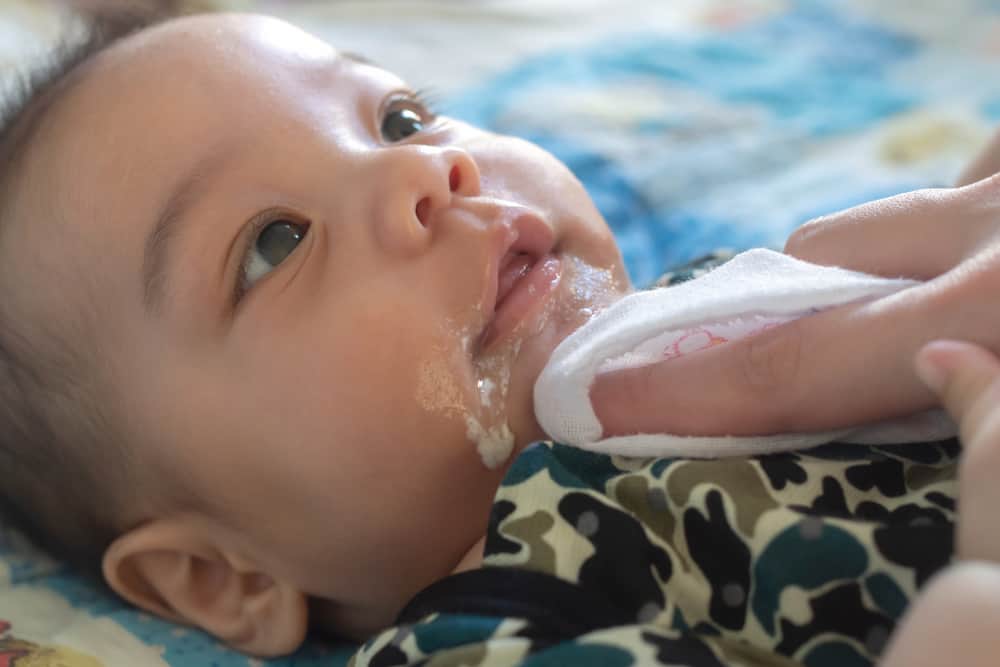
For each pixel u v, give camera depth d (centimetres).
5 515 99
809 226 73
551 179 89
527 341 78
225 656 86
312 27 211
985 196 67
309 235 80
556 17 224
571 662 59
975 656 44
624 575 64
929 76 186
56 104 90
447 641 65
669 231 141
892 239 68
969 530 49
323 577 85
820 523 61
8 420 92
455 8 226
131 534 88
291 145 83
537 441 77
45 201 85
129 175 83
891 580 58
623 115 170
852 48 202
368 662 68
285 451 79
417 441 76
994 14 209
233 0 189
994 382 51
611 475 70
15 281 87
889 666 46
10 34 160
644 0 236
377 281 77
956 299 60
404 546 81
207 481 83
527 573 65
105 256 83
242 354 79
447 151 81
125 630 86
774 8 224
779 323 68
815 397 65
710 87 186
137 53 90
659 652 58
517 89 182
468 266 77
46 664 77
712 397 68
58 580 95
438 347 76
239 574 89
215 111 84
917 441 69
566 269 84
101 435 87
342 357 76
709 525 65
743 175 155
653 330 68
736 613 63
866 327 63
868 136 164
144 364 83
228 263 80
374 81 93
